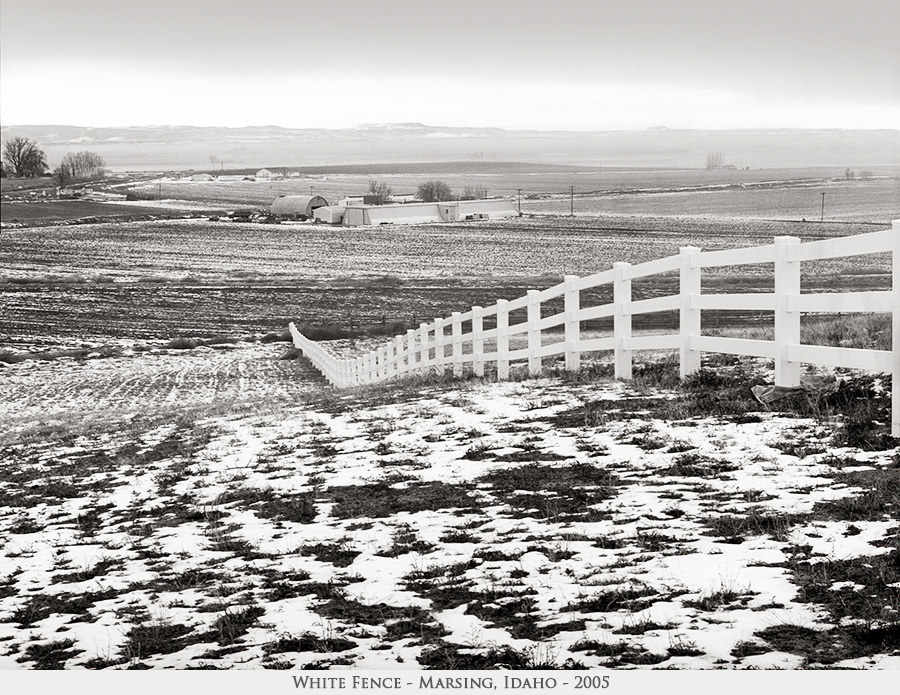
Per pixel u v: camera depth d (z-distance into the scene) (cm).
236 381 4597
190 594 780
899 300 993
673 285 9694
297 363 5544
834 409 1161
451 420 1462
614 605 649
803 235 18462
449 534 861
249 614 707
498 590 697
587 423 1266
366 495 1054
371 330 7662
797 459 976
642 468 1014
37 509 1234
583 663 567
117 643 680
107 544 992
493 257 15175
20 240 17525
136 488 1290
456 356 2364
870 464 927
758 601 629
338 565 811
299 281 11969
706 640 584
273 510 1034
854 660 545
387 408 1739
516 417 1405
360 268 13800
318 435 1528
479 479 1053
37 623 754
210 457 1442
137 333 8119
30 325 8569
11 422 3119
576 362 1842
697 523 809
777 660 552
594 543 788
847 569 662
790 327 1234
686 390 1423
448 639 623
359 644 629
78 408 3797
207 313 9369
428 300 9981
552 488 979
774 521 779
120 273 13238
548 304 8631
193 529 1011
